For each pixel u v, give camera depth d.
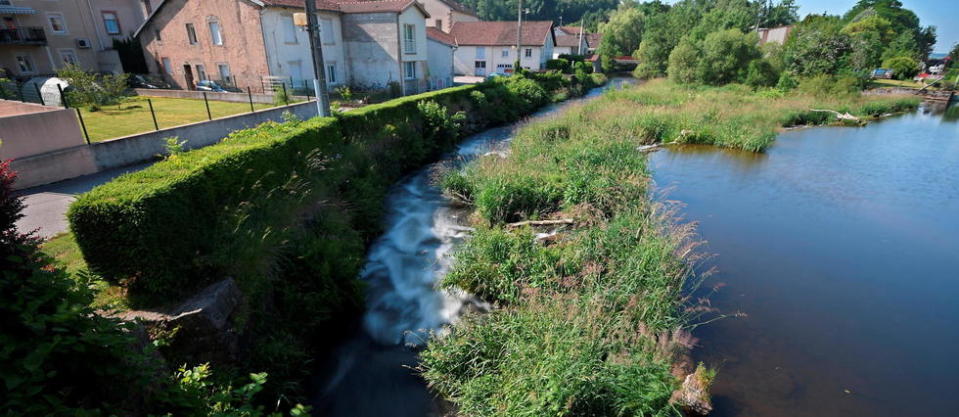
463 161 15.32
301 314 6.55
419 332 6.80
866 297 7.60
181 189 5.64
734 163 15.91
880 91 32.78
